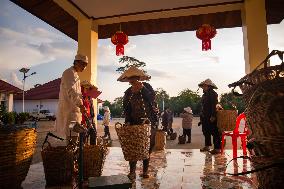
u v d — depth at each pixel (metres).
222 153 6.66
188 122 12.12
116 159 6.32
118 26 8.30
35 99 46.50
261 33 6.65
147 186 3.94
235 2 6.94
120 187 2.69
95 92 5.96
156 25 8.27
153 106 4.56
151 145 4.50
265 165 2.41
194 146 11.05
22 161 3.80
